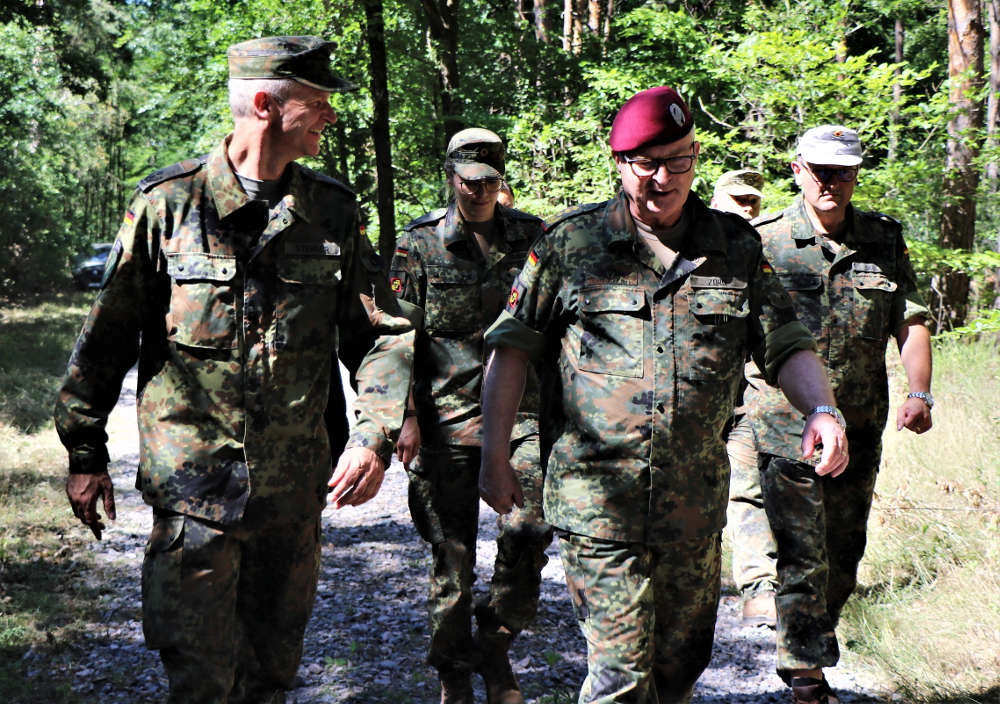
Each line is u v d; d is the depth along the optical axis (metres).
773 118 10.54
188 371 2.50
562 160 13.96
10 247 24.80
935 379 8.27
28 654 4.13
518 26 18.95
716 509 2.57
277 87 2.49
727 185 4.80
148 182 2.51
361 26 17.23
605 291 2.51
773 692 3.83
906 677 3.73
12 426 9.62
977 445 6.21
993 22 10.95
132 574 5.36
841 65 10.02
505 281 3.78
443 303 3.72
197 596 2.47
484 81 19.12
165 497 2.48
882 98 10.34
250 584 2.68
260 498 2.56
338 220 2.65
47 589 5.04
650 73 13.55
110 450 8.88
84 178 39.56
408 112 19.34
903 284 3.64
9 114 24.94
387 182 15.29
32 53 24.89
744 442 4.25
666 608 2.60
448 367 3.69
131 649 4.27
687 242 2.53
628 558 2.49
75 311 23.67
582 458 2.53
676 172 2.43
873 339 3.54
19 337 16.97
